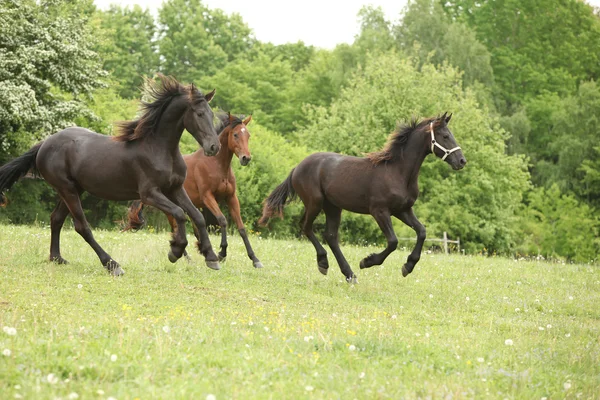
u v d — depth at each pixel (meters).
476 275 16.86
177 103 12.12
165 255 15.17
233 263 15.44
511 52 63.72
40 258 13.68
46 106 33.44
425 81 47.34
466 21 68.12
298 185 14.58
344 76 59.31
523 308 13.06
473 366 8.02
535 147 61.03
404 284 14.59
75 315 8.95
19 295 9.91
